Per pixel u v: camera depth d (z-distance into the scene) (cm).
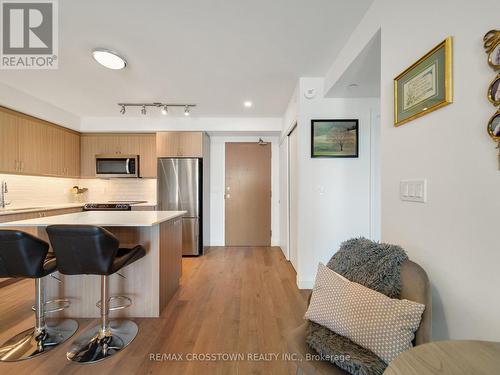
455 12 95
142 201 453
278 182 469
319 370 93
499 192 80
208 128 413
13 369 146
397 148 132
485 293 84
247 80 273
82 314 206
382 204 145
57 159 373
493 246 82
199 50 212
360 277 118
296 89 285
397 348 90
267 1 156
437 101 102
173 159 408
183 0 154
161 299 215
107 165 414
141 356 158
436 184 105
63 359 154
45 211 328
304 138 269
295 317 207
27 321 197
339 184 269
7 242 146
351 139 268
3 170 292
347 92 254
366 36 166
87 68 244
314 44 204
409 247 122
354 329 100
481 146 85
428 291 96
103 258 152
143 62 232
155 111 380
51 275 206
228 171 470
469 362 66
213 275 308
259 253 416
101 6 159
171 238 245
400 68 129
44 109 340
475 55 87
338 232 269
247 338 178
